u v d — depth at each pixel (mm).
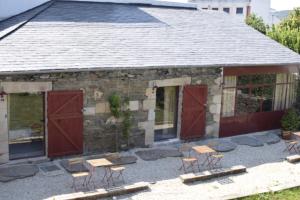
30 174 10820
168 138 13867
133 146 13078
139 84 12719
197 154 12984
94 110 12227
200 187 10672
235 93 14914
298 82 16484
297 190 10648
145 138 13211
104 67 11719
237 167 11797
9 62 10938
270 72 15266
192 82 13656
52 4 15484
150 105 13055
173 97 13781
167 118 13820
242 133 15344
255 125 15648
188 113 13789
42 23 13469
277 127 16266
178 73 13305
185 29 15695
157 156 12539
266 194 10281
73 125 11992
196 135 14148
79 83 11859
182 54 13695
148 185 10445
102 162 10664
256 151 13641
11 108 11867
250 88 15312
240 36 16406
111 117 12508
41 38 12555
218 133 14672
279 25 26516
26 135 12203
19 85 11070
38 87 11312
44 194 9883
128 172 11406
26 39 12289
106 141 12586
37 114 12070
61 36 12945
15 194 9828
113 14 15625
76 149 12164
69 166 11359
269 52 15633
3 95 10938
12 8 15891
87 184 10484
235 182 11094
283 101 16328
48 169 11266
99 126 12391
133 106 12789
